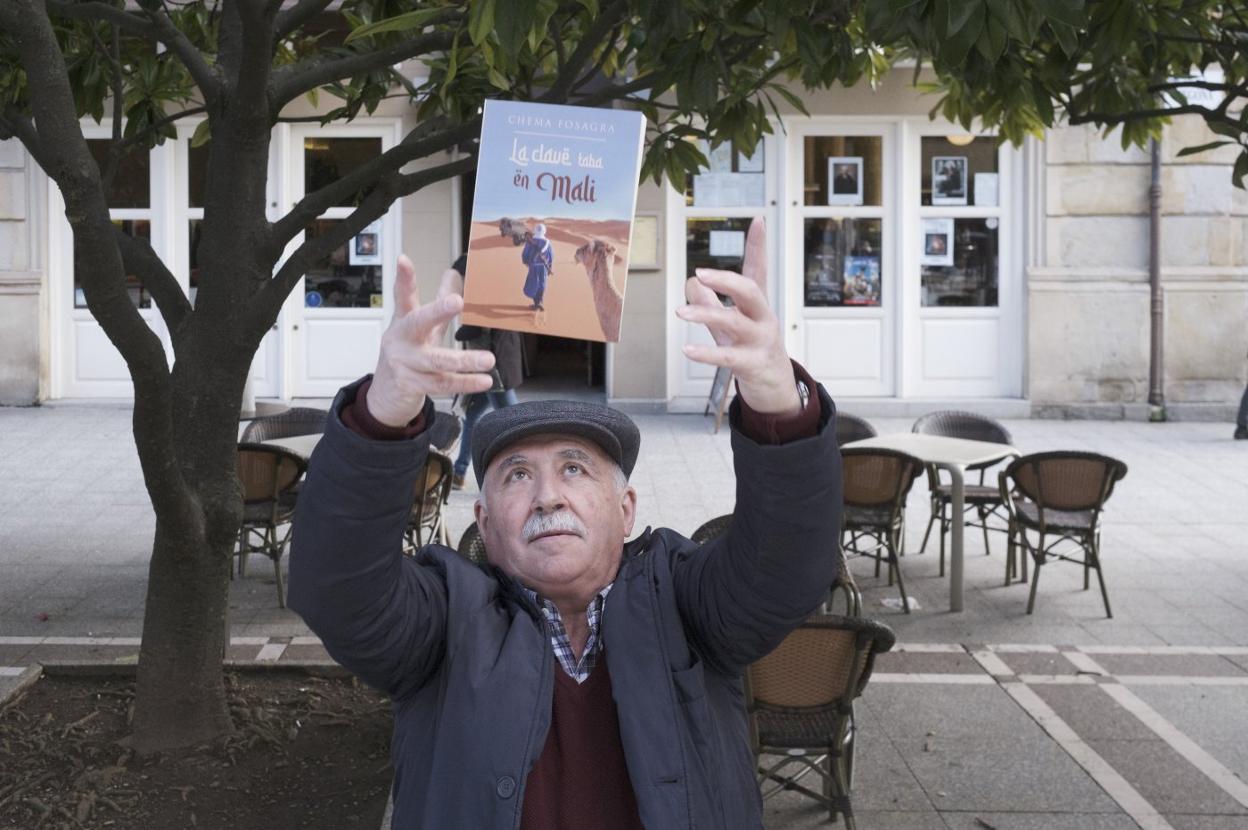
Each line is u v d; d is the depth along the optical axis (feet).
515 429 7.16
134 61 20.36
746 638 6.97
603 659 7.13
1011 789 16.43
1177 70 20.31
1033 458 24.86
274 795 14.53
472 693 6.75
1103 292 47.21
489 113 6.51
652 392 47.03
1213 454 41.01
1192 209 46.93
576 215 6.49
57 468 36.86
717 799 6.77
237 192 15.03
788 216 47.62
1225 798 16.20
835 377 48.39
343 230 15.52
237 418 15.60
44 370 47.09
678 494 34.63
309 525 6.32
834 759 14.26
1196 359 47.39
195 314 15.35
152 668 15.55
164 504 14.61
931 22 10.01
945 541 30.73
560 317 6.47
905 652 22.43
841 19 16.80
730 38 15.44
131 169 47.42
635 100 16.88
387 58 15.48
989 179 47.73
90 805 14.05
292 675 17.94
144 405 13.65
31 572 26.71
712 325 5.99
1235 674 21.30
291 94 15.26
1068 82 17.10
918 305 48.03
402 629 6.77
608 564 7.30
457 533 30.22
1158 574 27.86
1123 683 20.77
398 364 5.98
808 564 6.61
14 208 46.55
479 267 6.48
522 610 7.13
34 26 11.65
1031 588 24.90
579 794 6.73
